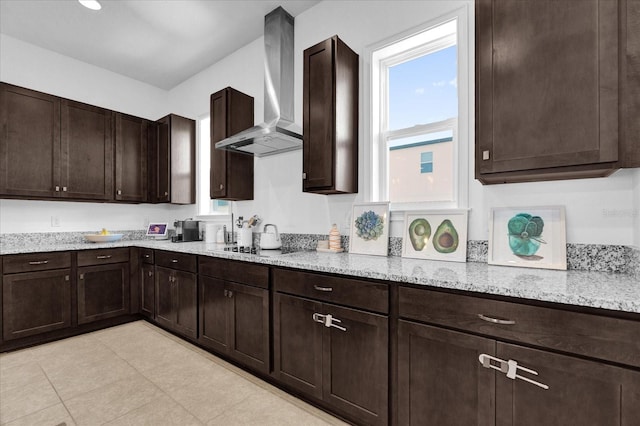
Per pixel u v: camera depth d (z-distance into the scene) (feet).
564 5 4.16
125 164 11.90
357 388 5.17
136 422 5.40
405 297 4.65
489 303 3.93
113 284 10.45
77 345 8.82
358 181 7.70
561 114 4.19
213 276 8.01
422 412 4.47
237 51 11.02
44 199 10.23
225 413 5.70
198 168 12.93
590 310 3.35
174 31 9.87
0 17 9.12
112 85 12.54
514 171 4.58
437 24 6.52
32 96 9.68
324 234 8.38
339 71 7.09
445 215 6.31
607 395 3.22
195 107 12.88
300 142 8.40
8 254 8.43
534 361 3.61
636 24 3.74
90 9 8.78
